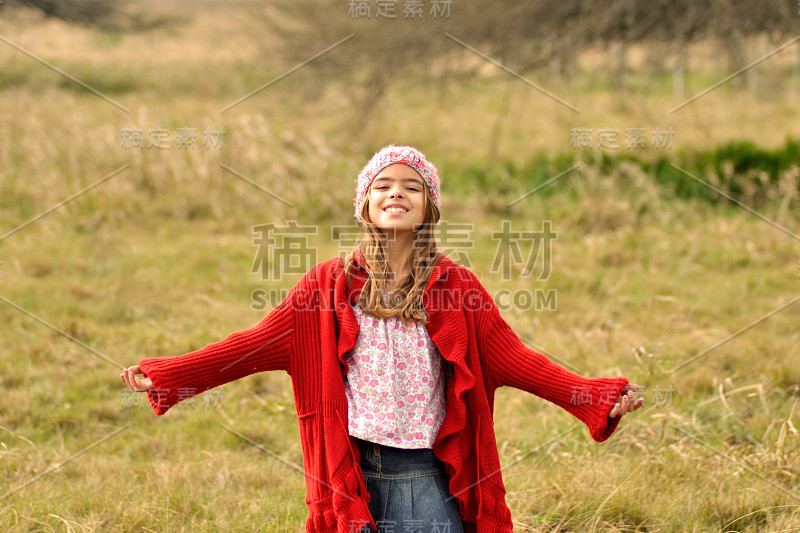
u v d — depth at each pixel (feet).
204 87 66.74
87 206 38.93
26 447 19.20
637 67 58.39
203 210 40.01
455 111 64.28
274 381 24.03
